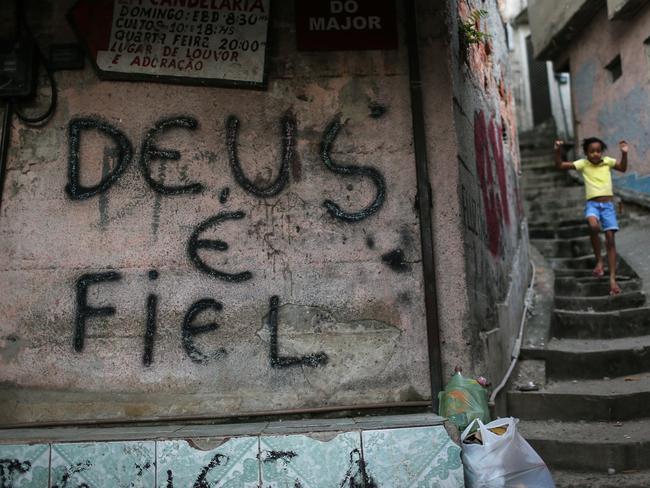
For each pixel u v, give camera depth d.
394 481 2.64
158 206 3.38
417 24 3.52
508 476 2.67
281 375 3.27
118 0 3.49
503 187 5.55
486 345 3.70
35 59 3.47
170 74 3.43
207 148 3.43
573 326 5.49
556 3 9.73
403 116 3.47
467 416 2.97
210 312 3.31
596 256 6.51
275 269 3.35
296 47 3.50
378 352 3.29
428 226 3.34
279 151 3.44
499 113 5.83
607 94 8.92
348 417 3.20
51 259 3.34
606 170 6.40
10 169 3.42
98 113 3.45
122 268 3.33
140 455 2.68
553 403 4.10
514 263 5.65
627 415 3.98
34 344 3.29
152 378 3.26
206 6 3.50
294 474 2.65
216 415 3.21
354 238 3.38
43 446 2.71
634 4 7.85
